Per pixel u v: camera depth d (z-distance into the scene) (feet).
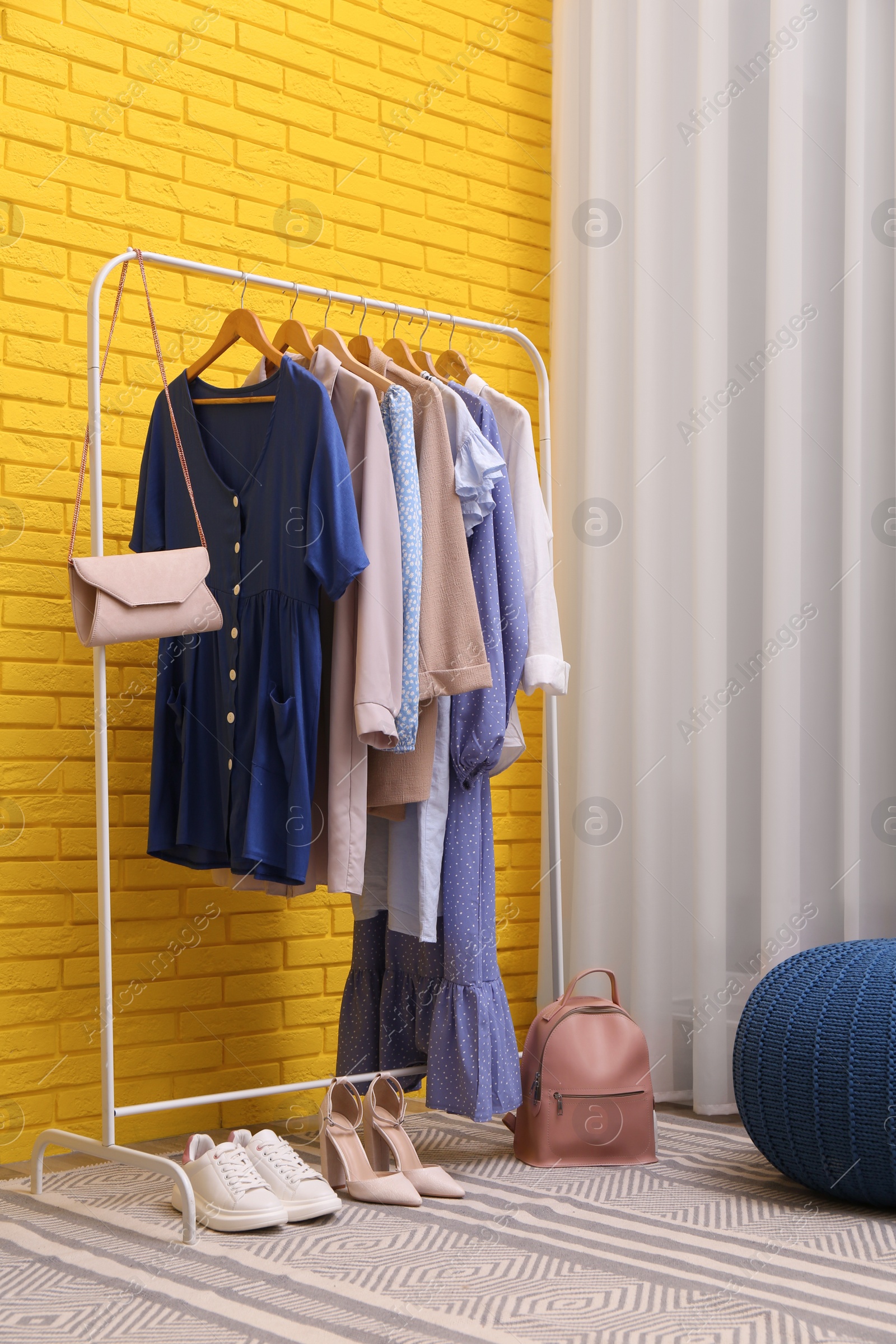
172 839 7.13
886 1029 5.71
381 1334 4.42
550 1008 7.20
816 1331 4.43
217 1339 4.39
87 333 7.56
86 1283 4.98
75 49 7.72
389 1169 6.54
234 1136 6.35
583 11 9.89
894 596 8.08
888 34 8.17
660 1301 4.73
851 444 8.07
